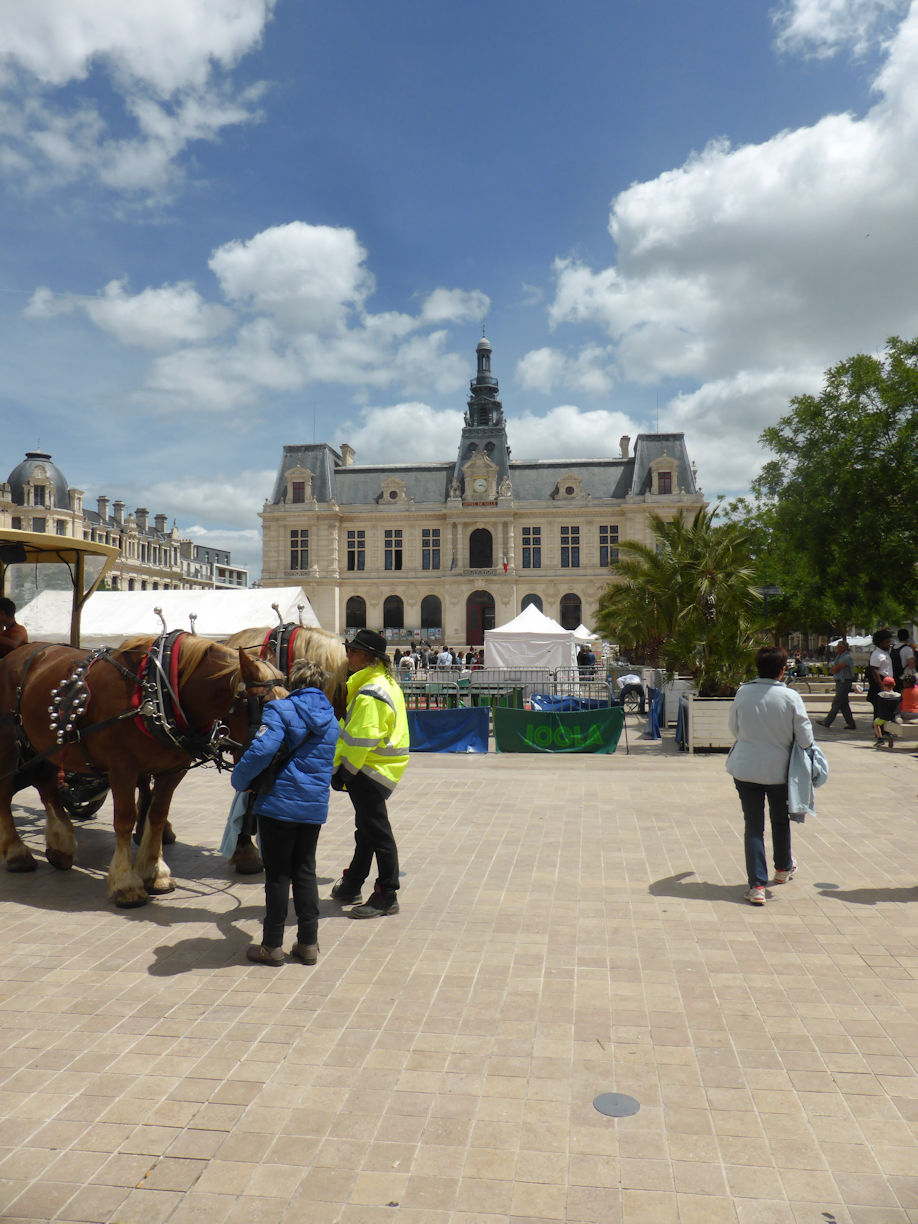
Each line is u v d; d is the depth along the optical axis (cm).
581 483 6900
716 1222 279
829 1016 431
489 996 456
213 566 11988
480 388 7106
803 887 649
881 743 1480
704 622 1503
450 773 1202
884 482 1948
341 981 477
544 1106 348
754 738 630
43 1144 322
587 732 1431
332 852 763
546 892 641
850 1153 317
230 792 1063
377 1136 327
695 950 521
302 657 580
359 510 6938
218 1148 320
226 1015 433
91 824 887
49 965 500
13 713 684
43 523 7462
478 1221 279
